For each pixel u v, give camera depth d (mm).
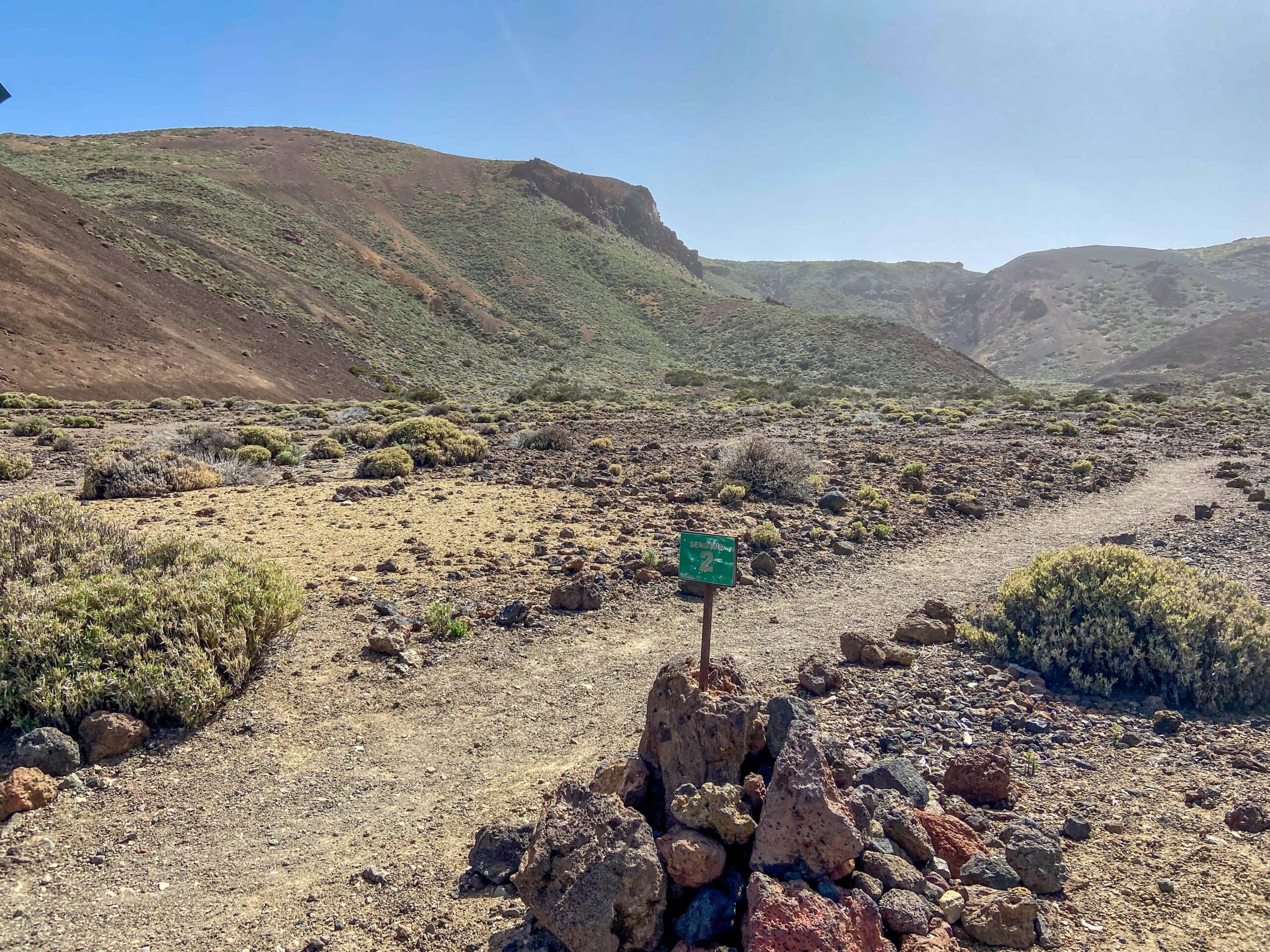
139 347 52031
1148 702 6758
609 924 3428
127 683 5879
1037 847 4250
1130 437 31703
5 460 17953
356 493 15273
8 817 4898
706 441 29062
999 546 13258
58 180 89812
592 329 117625
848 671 7523
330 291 89625
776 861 3752
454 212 150875
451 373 81500
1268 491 18281
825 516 15281
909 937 3578
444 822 5020
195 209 92625
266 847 4770
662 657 7930
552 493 16328
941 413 43844
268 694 6660
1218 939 3734
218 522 12641
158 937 3994
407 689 6969
